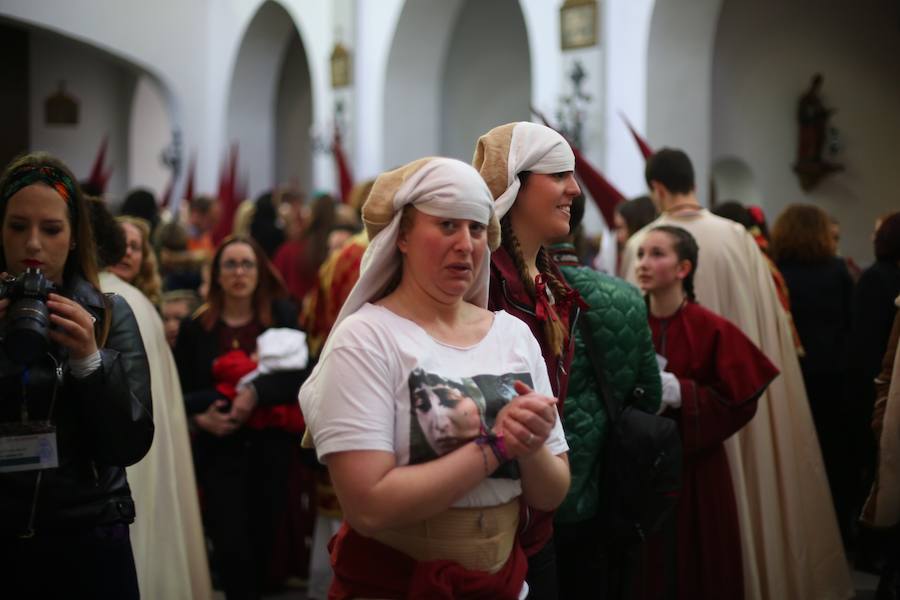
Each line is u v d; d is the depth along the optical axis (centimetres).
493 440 165
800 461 383
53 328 195
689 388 315
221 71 1595
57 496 203
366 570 179
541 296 228
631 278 377
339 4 1325
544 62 980
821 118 912
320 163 1372
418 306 183
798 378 386
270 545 399
